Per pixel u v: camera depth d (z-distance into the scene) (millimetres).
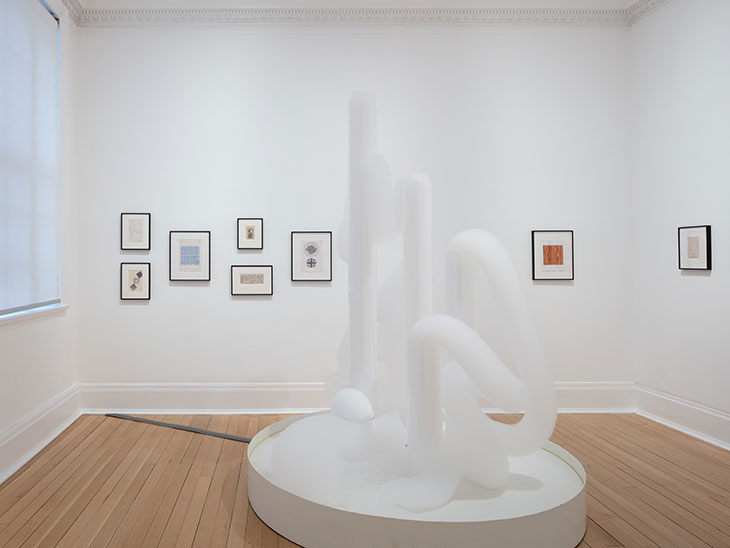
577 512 2459
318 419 2955
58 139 4426
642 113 4793
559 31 4941
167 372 4766
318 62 4855
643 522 2670
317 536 2391
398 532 2254
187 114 4824
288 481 2643
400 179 2973
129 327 4762
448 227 4891
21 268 3707
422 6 4871
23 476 3248
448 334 2557
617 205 4953
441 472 2605
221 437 4078
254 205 4828
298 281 4820
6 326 3406
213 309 4797
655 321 4637
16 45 3637
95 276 4754
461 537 2232
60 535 2512
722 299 3918
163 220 4797
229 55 4844
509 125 4926
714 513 2771
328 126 4855
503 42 4926
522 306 2633
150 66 4812
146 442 3936
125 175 4789
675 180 4383
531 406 2592
